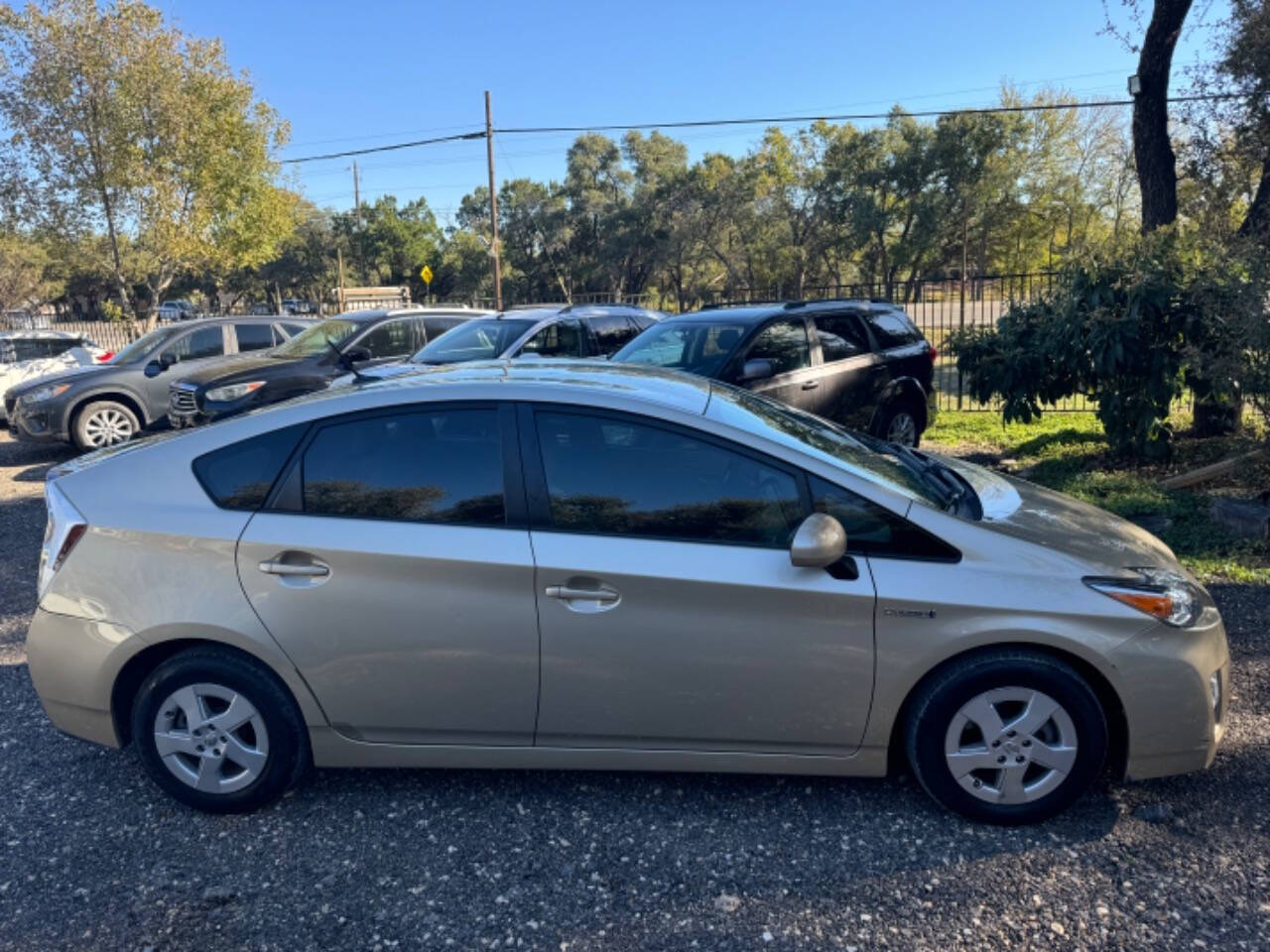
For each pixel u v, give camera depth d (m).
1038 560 3.08
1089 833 3.10
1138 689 3.01
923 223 45.66
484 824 3.28
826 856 3.03
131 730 3.42
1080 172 43.34
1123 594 3.03
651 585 3.05
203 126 20.17
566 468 3.20
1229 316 6.49
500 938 2.70
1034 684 3.04
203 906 2.87
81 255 21.14
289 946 2.68
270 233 24.80
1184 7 8.95
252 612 3.16
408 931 2.74
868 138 47.03
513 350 9.72
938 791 3.14
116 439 11.50
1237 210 9.62
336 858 3.10
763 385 7.50
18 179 19.05
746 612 3.05
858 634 3.04
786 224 51.31
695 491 3.16
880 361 8.64
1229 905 2.72
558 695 3.15
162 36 19.14
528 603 3.10
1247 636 4.56
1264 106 8.70
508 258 67.81
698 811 3.32
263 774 3.29
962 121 43.16
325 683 3.19
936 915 2.73
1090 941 2.60
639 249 57.28
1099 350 7.26
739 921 2.73
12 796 3.55
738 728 3.14
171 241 20.25
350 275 75.00
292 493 3.24
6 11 17.78
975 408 12.59
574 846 3.13
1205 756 3.11
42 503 9.01
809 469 3.15
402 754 3.28
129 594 3.21
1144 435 7.64
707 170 53.47
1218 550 5.83
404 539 3.14
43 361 14.41
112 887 2.98
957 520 3.14
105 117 18.81
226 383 9.52
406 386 3.36
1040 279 11.05
